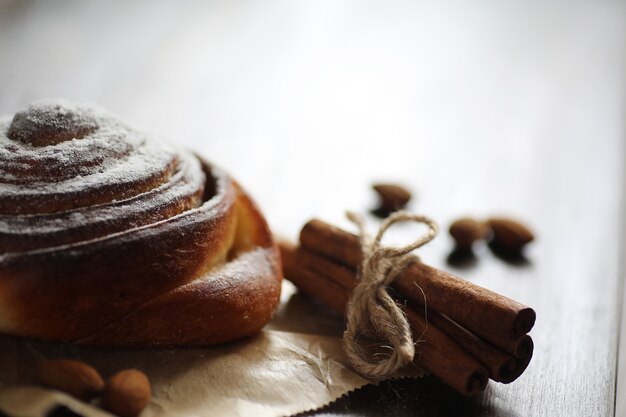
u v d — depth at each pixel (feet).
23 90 1.86
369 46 2.64
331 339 1.20
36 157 1.07
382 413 1.09
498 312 1.10
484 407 1.12
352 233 1.30
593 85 2.44
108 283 1.05
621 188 1.80
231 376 1.10
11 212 1.05
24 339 1.06
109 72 2.10
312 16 2.85
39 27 2.33
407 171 1.79
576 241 1.58
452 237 1.52
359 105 2.16
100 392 1.01
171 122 1.88
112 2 2.67
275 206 1.59
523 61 2.61
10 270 1.02
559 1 3.24
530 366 1.22
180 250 1.10
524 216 1.65
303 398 1.09
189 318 1.11
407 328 1.12
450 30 2.87
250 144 1.83
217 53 2.39
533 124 2.13
